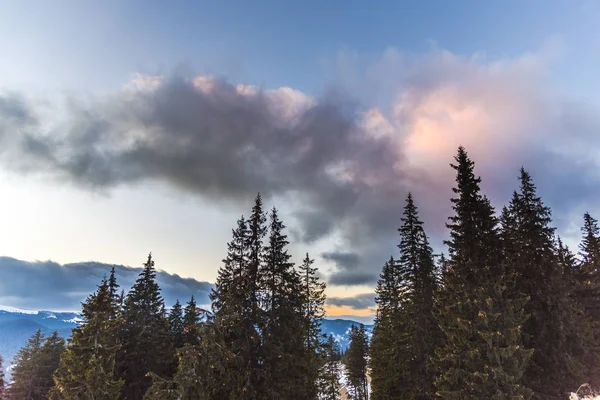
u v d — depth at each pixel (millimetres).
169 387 18188
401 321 26969
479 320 16594
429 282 25641
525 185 20984
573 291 22219
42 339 42031
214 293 22984
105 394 23125
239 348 20750
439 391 18094
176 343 34875
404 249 27109
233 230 24812
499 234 19547
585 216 30672
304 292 34125
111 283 32562
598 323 21453
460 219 20438
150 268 33844
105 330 25438
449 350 18500
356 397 57344
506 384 15125
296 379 22422
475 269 18453
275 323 22812
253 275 23391
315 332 32344
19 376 37844
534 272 19281
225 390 19406
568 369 17016
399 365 25609
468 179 20922
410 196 28281
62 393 23156
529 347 18031
